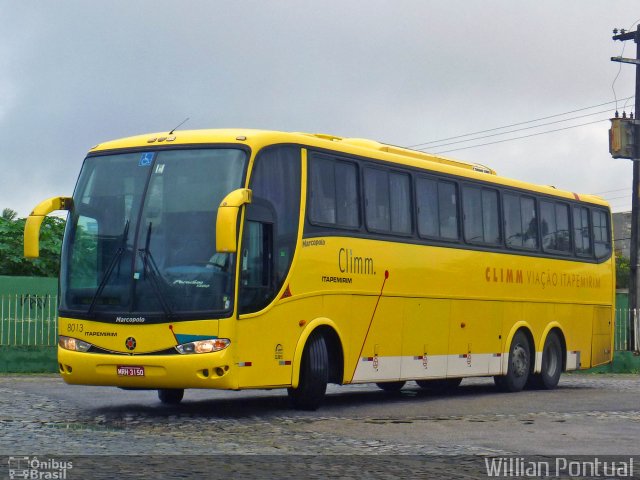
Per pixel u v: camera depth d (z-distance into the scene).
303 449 12.19
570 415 17.03
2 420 14.76
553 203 24.62
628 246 71.62
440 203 20.48
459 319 20.84
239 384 15.20
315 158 17.05
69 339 15.77
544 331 23.83
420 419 16.08
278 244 16.00
